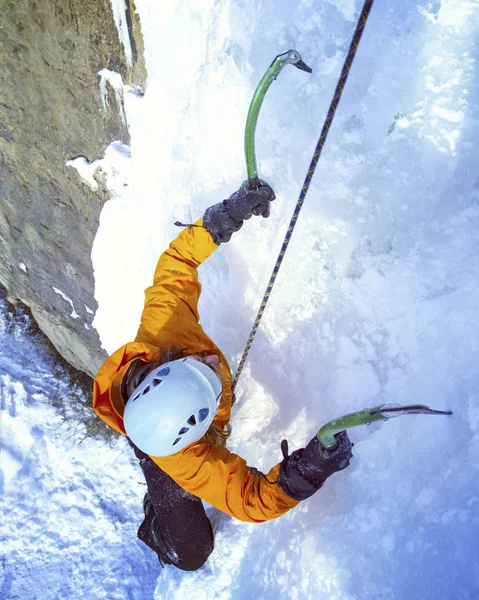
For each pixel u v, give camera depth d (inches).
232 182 90.9
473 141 68.1
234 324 97.4
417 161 71.7
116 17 100.0
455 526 65.9
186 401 67.2
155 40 97.5
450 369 69.6
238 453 99.3
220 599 92.5
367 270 77.8
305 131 78.2
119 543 169.2
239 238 91.3
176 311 74.6
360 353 79.2
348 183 76.7
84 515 175.9
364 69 71.8
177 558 96.2
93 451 187.0
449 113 68.8
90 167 123.7
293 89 77.7
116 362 75.5
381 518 72.9
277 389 93.1
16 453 188.2
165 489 91.6
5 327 213.2
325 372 84.0
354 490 76.7
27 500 180.5
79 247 148.9
